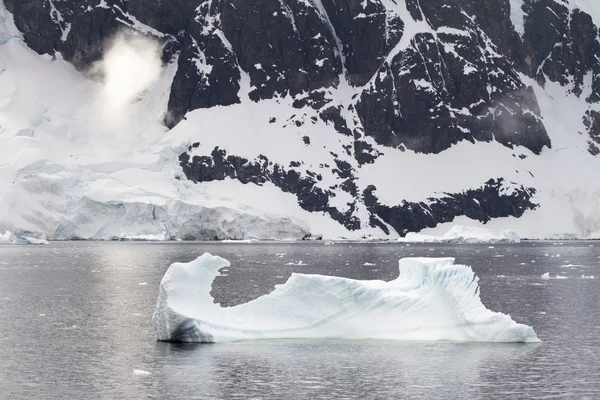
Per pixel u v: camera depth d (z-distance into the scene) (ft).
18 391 192.44
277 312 248.52
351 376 204.13
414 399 185.57
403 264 265.13
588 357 224.33
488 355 225.76
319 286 249.34
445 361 219.00
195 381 199.72
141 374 205.98
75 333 263.29
